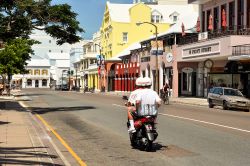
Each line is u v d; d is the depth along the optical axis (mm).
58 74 149000
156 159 10492
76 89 98312
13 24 28609
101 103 38062
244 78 40469
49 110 29203
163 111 27734
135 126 11945
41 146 12094
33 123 19391
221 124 18797
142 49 67250
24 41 55344
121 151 11789
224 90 31984
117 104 36156
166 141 13539
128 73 75125
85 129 17438
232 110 30859
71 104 36594
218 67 45438
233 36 38062
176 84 52000
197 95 51531
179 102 41719
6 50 53188
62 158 10523
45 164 9281
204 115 24328
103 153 11477
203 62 49844
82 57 117562
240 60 38094
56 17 28391
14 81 122125
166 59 55531
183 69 51625
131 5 94875
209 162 9992
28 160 9688
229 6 44938
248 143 12984
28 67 144250
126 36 90562
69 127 18312
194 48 46188
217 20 47750
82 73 120688
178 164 9820
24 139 13320
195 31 53562
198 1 49750
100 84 93500
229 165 9609
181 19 60594
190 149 11938
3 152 10789
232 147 12203
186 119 21328
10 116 22453
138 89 11984
